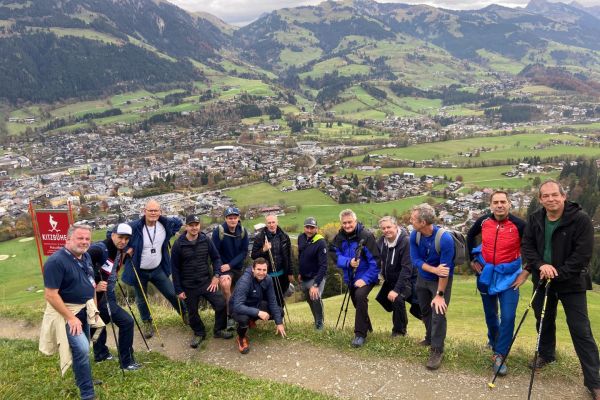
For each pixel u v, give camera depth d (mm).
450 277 9586
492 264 9289
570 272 7867
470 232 10000
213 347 11633
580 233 7801
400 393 8914
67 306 8312
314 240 12117
